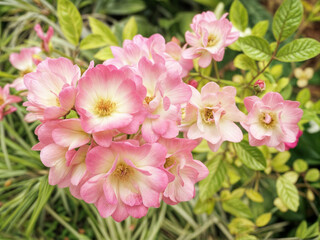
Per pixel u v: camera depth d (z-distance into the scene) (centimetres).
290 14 27
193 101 24
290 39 51
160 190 21
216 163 35
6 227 42
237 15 33
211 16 28
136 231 43
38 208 31
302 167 40
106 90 21
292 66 48
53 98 22
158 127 21
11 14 52
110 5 54
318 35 55
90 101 21
